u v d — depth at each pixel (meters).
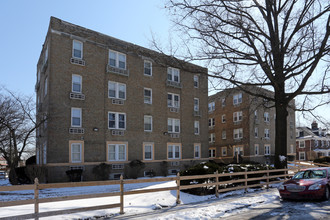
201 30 15.76
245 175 12.70
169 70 27.17
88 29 21.33
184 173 11.77
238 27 15.36
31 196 12.38
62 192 13.73
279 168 16.75
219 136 41.69
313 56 14.47
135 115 23.66
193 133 28.61
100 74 21.66
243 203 9.54
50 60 19.00
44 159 19.66
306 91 16.97
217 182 11.17
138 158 23.36
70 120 19.55
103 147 21.11
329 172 10.84
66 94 19.50
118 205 7.90
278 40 16.34
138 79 24.30
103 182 7.66
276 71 15.21
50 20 19.48
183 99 28.12
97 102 21.20
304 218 7.26
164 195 10.79
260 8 17.17
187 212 8.02
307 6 15.62
